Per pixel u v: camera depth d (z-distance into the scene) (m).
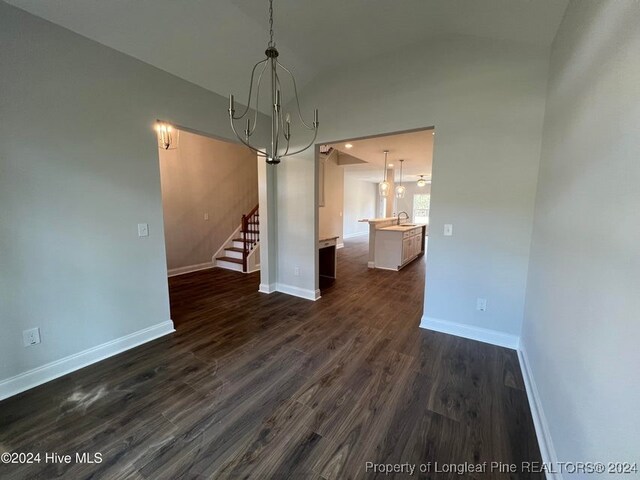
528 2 1.81
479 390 1.97
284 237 4.04
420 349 2.53
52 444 1.50
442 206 2.73
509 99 2.36
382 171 8.80
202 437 1.56
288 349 2.53
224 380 2.08
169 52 2.49
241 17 2.39
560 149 1.68
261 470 1.37
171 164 4.99
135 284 2.56
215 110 3.09
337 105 3.25
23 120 1.86
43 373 2.03
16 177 1.85
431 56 2.65
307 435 1.58
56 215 2.05
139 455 1.44
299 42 2.73
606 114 1.05
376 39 2.66
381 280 4.89
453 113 2.59
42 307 2.01
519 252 2.45
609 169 1.00
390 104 2.90
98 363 2.29
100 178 2.27
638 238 0.78
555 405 1.41
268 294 4.07
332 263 4.94
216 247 5.89
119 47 2.28
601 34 1.14
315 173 3.64
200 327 2.98
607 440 0.89
